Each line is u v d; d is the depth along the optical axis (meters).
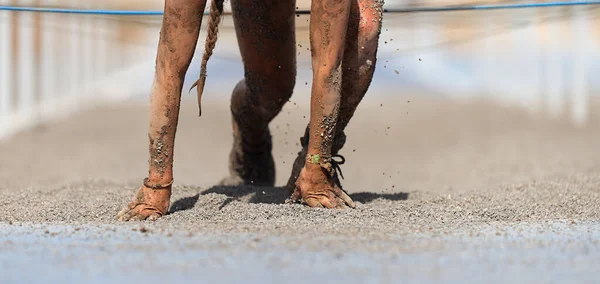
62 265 19.55
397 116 73.38
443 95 87.94
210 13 25.53
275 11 30.05
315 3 25.64
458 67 110.00
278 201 30.55
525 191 35.00
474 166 51.38
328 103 26.27
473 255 20.45
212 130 65.50
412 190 41.09
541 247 21.52
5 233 23.59
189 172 48.72
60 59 76.81
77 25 78.25
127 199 30.81
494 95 87.56
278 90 32.84
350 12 26.95
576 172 43.53
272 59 31.52
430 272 18.70
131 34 96.75
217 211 26.83
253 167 37.44
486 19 70.19
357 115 73.75
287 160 51.97
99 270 19.05
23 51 70.69
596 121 71.88
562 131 66.88
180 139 61.84
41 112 71.81
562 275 18.58
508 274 18.62
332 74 26.02
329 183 27.42
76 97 79.19
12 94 70.00
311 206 27.22
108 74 91.19
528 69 88.00
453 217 26.94
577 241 22.45
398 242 21.77
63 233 23.41
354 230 23.31
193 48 25.77
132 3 83.69
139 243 21.75
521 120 71.94
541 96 81.06
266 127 36.53
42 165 51.84
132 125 70.00
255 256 20.08
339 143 28.88
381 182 46.53
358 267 19.06
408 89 92.56
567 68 81.50
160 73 25.91
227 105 77.62
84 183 38.28
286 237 22.16
